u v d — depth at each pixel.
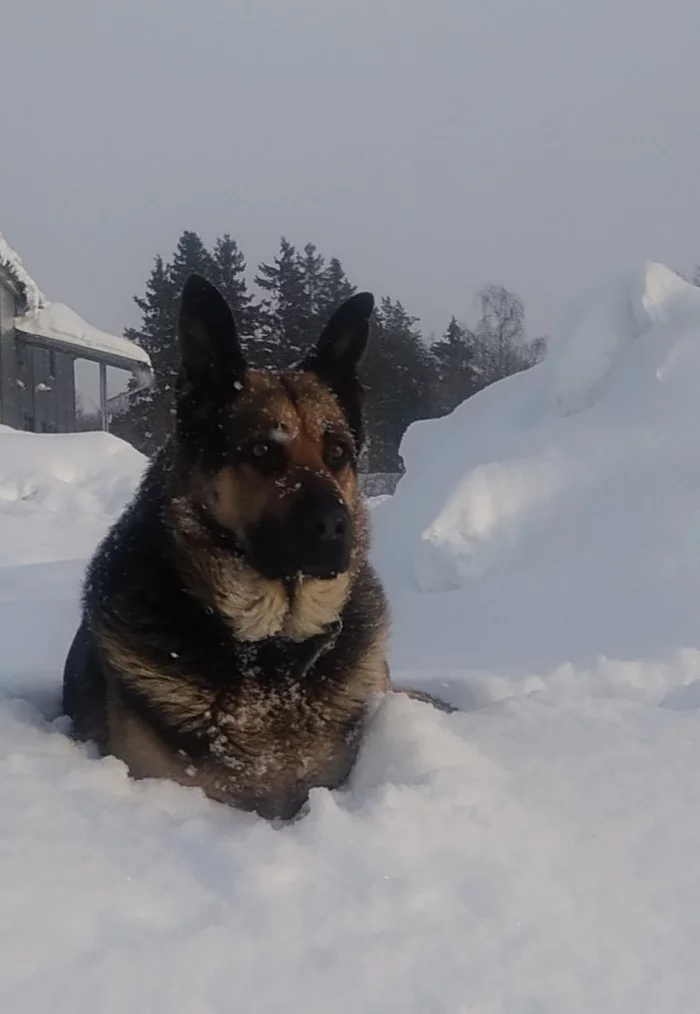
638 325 2.64
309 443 1.08
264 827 0.81
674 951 0.62
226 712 1.00
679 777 0.96
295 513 1.01
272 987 0.55
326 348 1.17
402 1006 0.54
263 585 1.01
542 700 1.38
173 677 0.99
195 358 1.07
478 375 15.68
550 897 0.68
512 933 0.63
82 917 0.61
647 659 1.61
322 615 1.04
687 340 2.48
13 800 0.82
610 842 0.79
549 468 2.44
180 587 1.02
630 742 1.09
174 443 1.09
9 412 7.80
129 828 0.78
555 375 2.70
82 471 4.86
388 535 2.59
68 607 2.18
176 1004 0.53
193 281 1.06
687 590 1.89
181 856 0.73
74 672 1.20
